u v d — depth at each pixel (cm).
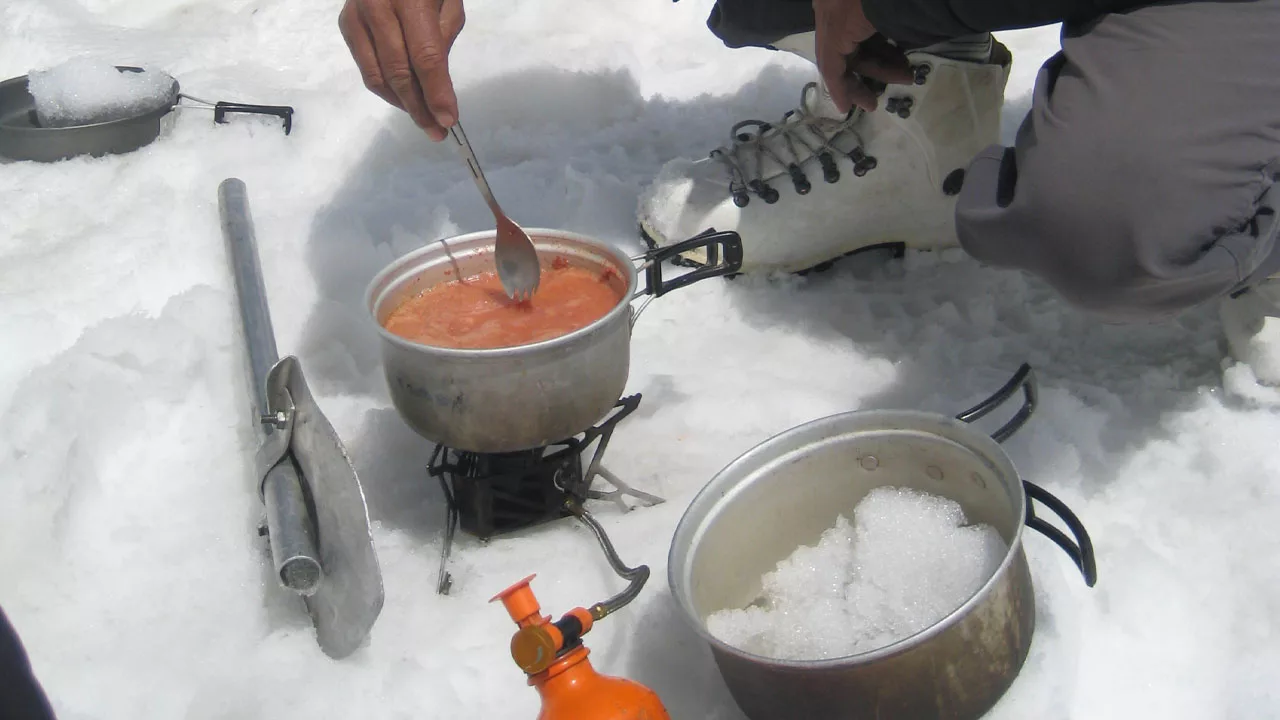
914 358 144
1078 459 121
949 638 85
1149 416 129
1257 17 106
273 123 206
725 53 228
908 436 106
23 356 146
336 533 100
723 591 105
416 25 117
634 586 97
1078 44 114
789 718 89
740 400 137
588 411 111
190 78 224
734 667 89
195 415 133
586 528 120
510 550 118
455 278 124
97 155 195
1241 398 129
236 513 120
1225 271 106
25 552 114
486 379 105
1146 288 108
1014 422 108
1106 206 106
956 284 161
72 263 164
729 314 158
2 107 201
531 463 118
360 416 134
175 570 114
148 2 261
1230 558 108
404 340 106
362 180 191
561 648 85
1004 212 113
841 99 141
